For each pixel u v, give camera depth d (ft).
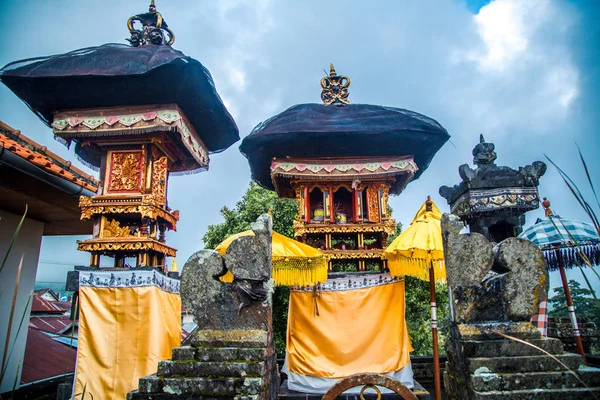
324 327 23.71
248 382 12.60
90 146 24.48
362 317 23.76
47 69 20.97
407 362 23.11
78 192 26.22
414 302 39.81
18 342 28.27
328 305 24.06
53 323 40.01
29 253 30.40
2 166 21.34
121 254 23.80
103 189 23.25
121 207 22.30
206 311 14.56
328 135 25.29
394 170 25.96
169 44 25.89
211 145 29.96
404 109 26.96
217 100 24.26
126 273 21.33
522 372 12.10
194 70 21.27
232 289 14.67
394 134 25.36
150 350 20.22
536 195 22.81
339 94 29.45
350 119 25.68
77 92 22.03
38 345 32.55
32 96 22.38
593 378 11.84
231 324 14.43
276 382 15.03
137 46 24.75
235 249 14.84
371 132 24.89
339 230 26.37
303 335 24.00
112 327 20.59
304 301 24.52
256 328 14.39
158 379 12.94
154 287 21.20
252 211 42.27
